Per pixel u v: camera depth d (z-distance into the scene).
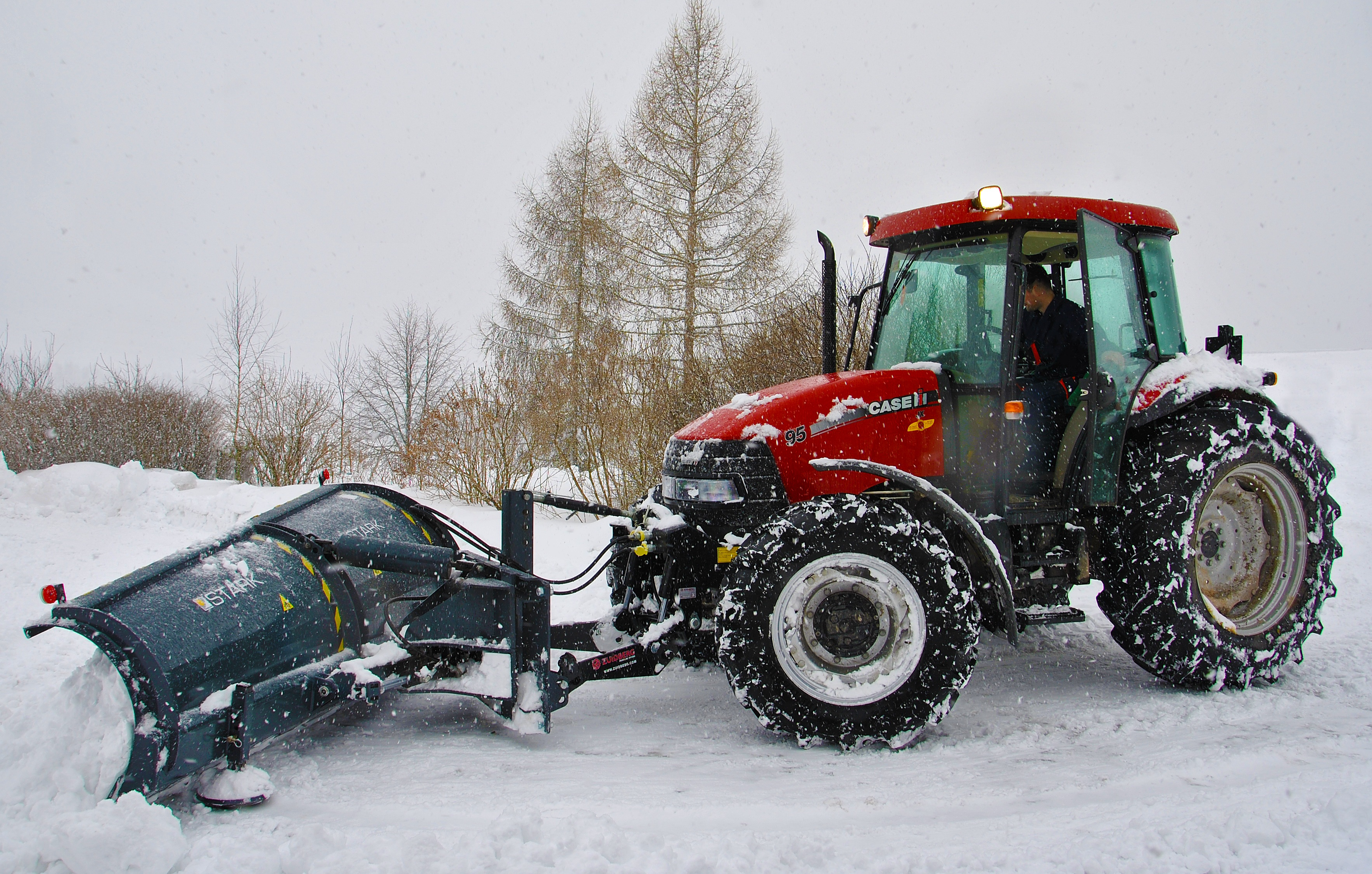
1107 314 3.71
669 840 2.32
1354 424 12.42
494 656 3.34
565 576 6.41
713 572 3.69
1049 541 3.72
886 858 2.19
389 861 2.17
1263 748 2.92
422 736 3.45
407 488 12.45
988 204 3.58
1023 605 3.62
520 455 11.16
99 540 7.96
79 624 2.54
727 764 3.07
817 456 3.54
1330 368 17.95
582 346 16.11
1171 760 2.89
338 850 2.26
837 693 3.21
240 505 9.38
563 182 18.84
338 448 14.48
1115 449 3.65
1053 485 3.84
